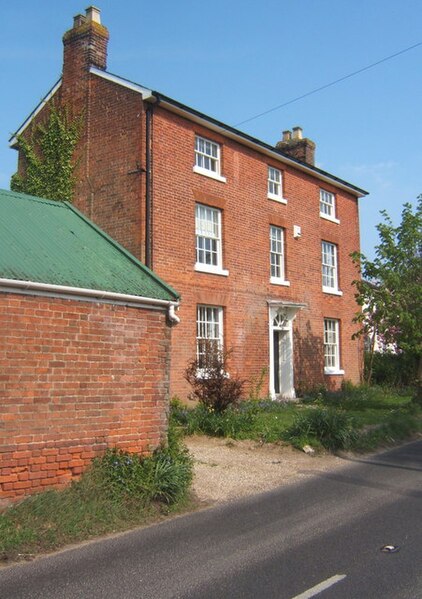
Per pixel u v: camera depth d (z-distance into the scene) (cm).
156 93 1609
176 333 1623
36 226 921
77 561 589
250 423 1323
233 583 529
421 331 1756
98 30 1819
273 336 2091
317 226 2284
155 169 1631
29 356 718
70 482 746
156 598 499
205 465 1044
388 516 750
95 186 1700
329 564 574
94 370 785
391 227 1828
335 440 1244
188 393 1603
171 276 1631
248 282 1900
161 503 784
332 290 2333
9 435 692
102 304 803
